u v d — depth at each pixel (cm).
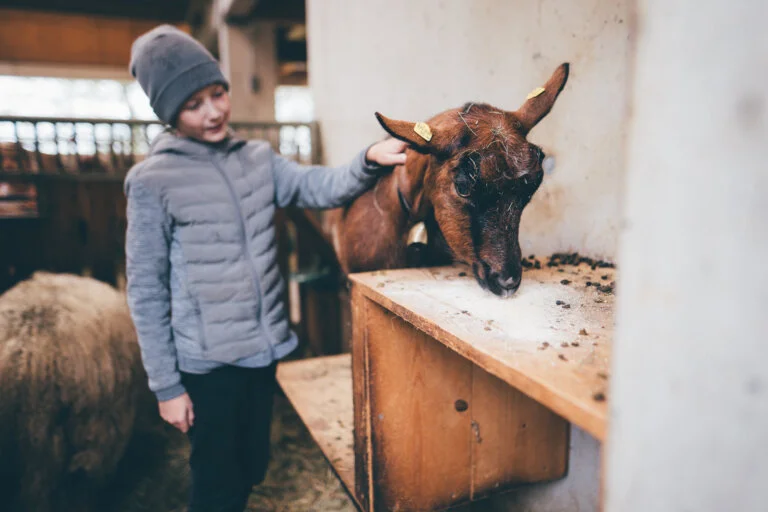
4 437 183
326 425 201
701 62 44
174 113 145
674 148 47
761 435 42
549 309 108
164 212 145
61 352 199
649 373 51
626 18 142
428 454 145
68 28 1052
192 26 941
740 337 43
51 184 400
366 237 179
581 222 163
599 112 153
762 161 41
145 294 143
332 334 389
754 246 41
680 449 48
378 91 305
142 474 239
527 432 157
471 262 124
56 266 409
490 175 112
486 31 201
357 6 326
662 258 49
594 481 153
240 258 152
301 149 445
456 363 144
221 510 152
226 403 150
